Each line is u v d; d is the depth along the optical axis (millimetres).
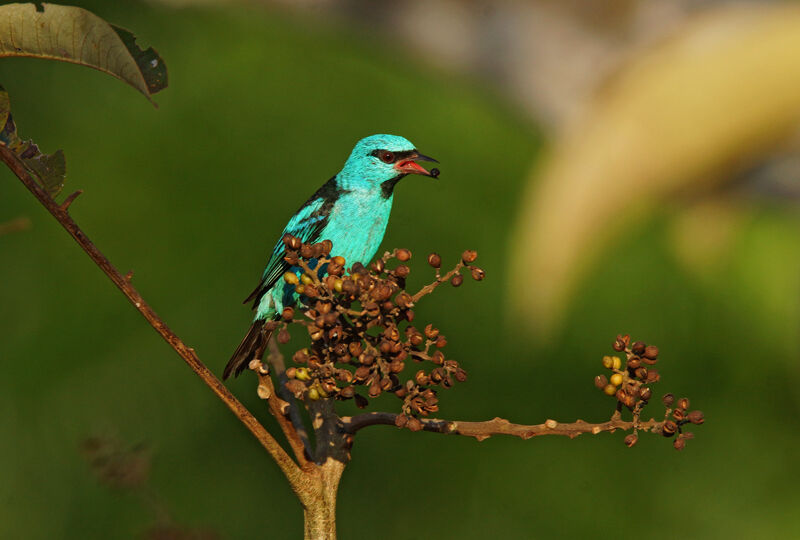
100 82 16156
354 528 12203
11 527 11641
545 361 13836
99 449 4754
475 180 15484
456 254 14727
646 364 3898
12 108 15312
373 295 3795
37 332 13344
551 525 12586
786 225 13859
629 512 12844
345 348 3871
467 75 9672
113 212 14734
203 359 13141
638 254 14703
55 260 14078
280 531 11914
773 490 13148
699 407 13906
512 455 13039
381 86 16641
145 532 4805
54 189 3547
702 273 8516
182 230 14594
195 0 10336
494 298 14383
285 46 16797
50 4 3443
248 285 14031
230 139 15852
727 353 14234
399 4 9516
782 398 13969
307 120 16062
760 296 14148
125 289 3537
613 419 3889
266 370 3789
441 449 12945
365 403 3926
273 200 15203
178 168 15328
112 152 15312
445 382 3840
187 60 16391
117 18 15859
